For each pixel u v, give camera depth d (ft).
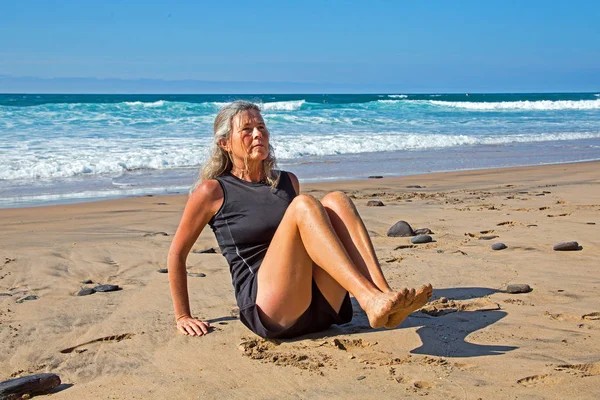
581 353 9.79
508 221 22.20
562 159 51.67
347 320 11.39
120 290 14.55
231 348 10.64
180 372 9.67
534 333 10.82
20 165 40.88
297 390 8.78
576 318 11.68
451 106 132.26
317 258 9.96
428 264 16.02
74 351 10.78
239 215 11.11
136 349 10.73
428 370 9.29
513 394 8.28
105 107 82.23
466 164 47.67
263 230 11.02
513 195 30.01
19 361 10.32
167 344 10.93
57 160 42.80
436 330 11.08
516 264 15.90
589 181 36.55
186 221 11.48
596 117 109.50
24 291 14.66
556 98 262.47
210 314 12.56
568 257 16.57
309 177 39.63
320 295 10.79
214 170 11.66
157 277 15.78
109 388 9.12
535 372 9.02
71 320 12.34
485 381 8.79
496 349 10.06
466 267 15.67
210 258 17.69
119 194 33.60
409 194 30.86
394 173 42.16
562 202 27.20
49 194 33.45
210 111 86.58
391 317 9.39
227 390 8.90
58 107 78.95
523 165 47.39
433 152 55.77
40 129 60.95
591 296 13.03
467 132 73.46
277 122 77.30
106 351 10.68
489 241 18.86
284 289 10.41
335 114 92.63
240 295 11.02
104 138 55.26
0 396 8.67
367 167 45.24
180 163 44.70
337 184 35.65
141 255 18.39
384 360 9.79
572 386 8.51
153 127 65.46
